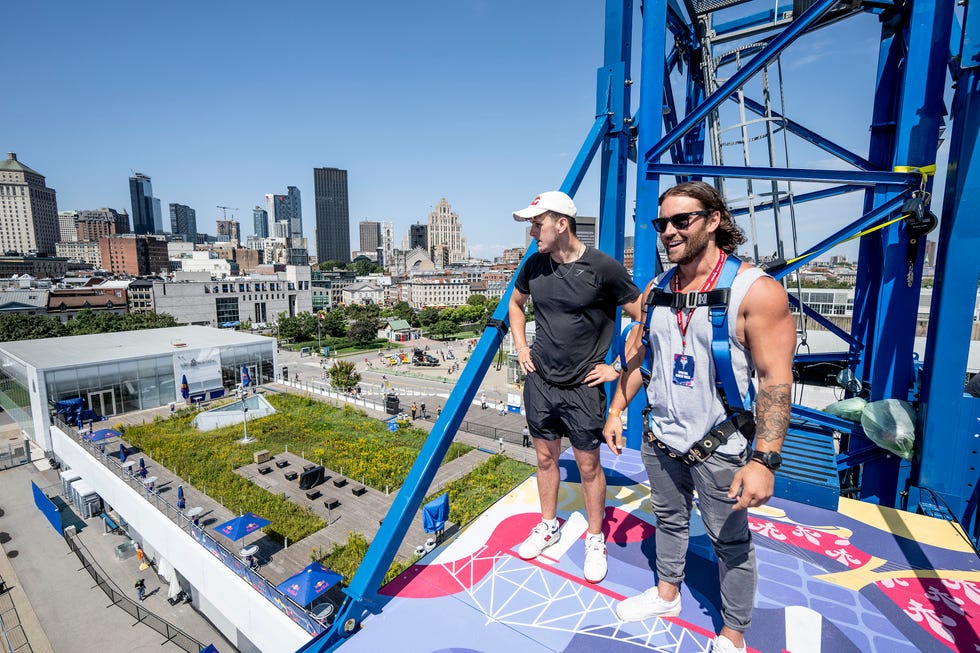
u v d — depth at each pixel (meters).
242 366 43.97
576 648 2.05
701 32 8.05
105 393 34.66
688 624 2.18
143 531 21.08
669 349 1.94
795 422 6.61
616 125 4.63
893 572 2.64
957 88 4.91
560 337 2.45
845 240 5.50
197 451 29.41
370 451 30.14
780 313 1.62
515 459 29.53
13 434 36.94
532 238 2.60
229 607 16.42
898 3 6.87
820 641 2.12
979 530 4.83
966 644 2.09
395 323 97.06
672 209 1.77
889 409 5.41
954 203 4.72
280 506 23.08
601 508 2.64
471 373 2.55
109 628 18.92
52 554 23.42
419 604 2.36
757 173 4.84
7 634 18.66
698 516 3.22
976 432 4.82
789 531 3.13
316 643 2.08
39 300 86.69
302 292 112.38
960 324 4.77
